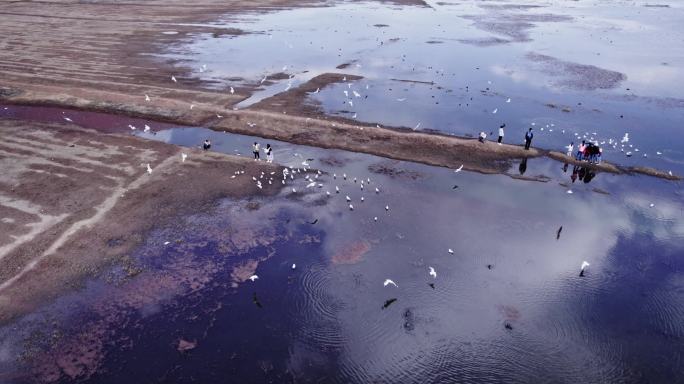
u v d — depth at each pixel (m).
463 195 30.34
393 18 95.25
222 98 47.44
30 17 86.12
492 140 38.31
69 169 32.81
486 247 25.27
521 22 92.81
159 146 36.75
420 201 29.58
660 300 21.80
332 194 30.22
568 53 67.56
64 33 74.62
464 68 59.47
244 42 72.19
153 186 30.80
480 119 43.00
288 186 31.17
